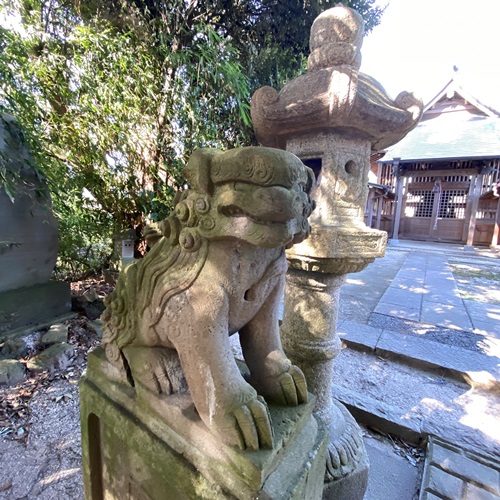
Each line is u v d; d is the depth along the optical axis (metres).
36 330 2.26
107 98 2.55
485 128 10.59
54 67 2.54
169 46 2.59
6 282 2.19
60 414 1.56
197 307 0.64
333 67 1.04
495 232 9.91
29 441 1.38
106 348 0.88
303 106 1.03
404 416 1.58
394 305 3.44
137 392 0.77
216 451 0.63
